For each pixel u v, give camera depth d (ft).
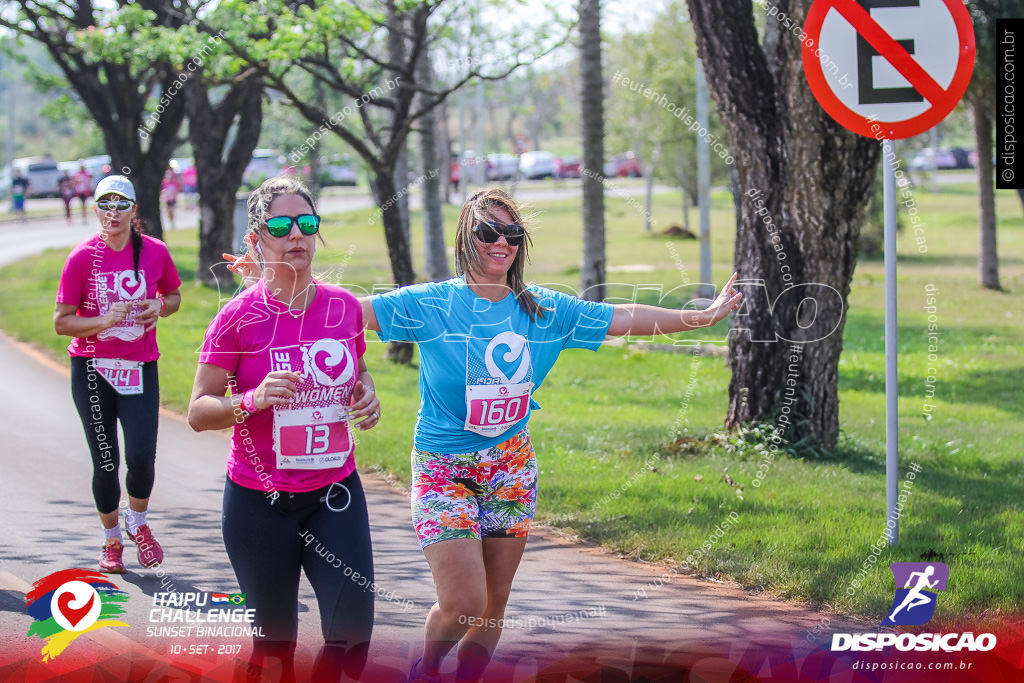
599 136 58.95
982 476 29.73
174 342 49.83
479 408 13.87
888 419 22.25
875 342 60.95
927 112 20.94
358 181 165.89
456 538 13.60
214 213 72.38
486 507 14.23
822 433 32.32
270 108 100.68
